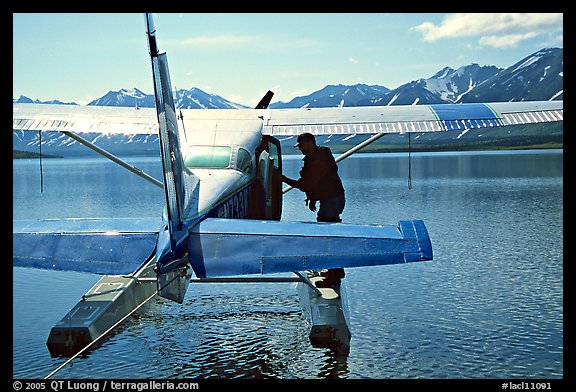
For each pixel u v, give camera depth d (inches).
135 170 442.6
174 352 290.2
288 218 789.9
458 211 853.2
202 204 297.1
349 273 460.1
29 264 273.7
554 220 733.3
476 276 440.5
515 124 428.1
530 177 1665.8
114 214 897.5
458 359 277.4
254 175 371.2
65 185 1702.8
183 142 366.6
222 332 318.7
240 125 404.5
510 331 315.3
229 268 265.9
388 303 373.4
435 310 355.9
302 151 390.9
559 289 397.4
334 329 295.6
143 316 349.7
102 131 433.4
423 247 262.1
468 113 441.7
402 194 1165.7
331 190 383.9
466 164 2901.1
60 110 459.2
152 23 245.6
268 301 382.6
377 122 438.9
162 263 252.7
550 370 264.1
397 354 285.6
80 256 277.6
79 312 315.3
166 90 258.1
